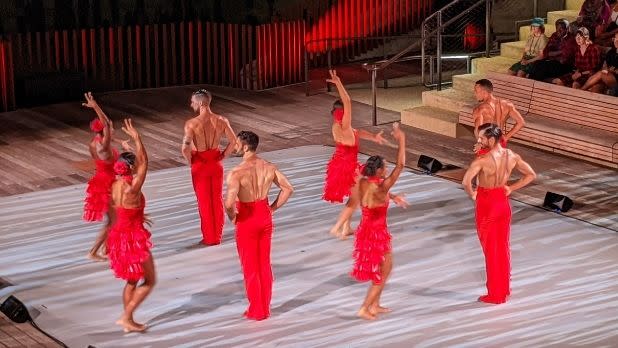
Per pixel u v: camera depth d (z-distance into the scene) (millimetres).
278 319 9867
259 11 19359
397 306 10102
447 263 11172
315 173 14461
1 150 15844
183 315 10016
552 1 19297
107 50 19266
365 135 12109
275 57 19562
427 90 19156
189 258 11453
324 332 9562
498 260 9984
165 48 19719
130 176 9578
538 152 15242
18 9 18312
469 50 20844
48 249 11797
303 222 12477
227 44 19766
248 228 9688
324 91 19375
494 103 11750
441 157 15133
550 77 15914
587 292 10305
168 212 12945
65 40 18766
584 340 9258
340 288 10562
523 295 10266
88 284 10820
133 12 19391
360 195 9680
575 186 13695
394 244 11727
